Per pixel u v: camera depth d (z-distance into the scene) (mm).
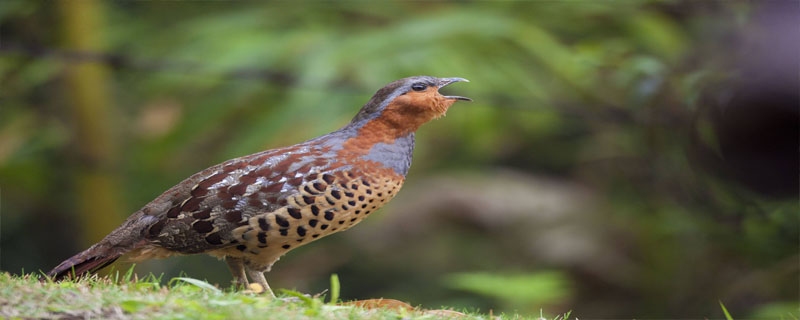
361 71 11625
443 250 15391
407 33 11945
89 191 13312
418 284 15094
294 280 15242
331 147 6574
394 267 15414
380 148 6625
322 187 6281
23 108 14711
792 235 10789
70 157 13789
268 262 6594
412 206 15859
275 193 6219
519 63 13023
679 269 13938
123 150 14242
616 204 13867
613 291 14578
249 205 6207
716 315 12914
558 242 14914
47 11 13320
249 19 13359
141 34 14219
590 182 16547
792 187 8812
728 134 8922
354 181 6410
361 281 15516
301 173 6297
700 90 9539
